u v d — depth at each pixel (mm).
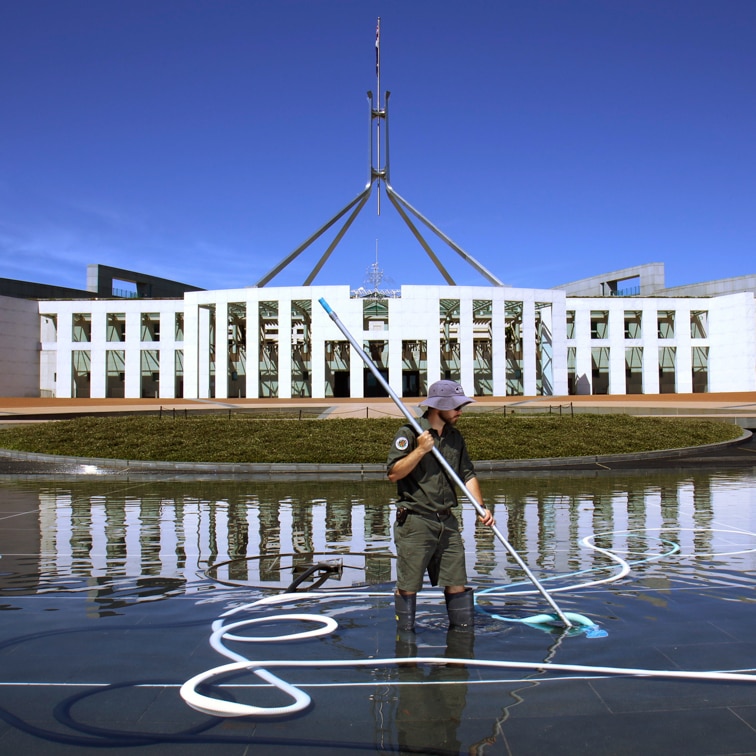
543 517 8641
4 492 11898
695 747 2494
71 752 2479
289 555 6418
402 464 3744
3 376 45469
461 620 3955
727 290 55906
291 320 45000
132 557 6316
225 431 19547
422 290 42625
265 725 2695
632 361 50156
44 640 3787
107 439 18844
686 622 4066
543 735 2596
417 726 2678
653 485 12367
